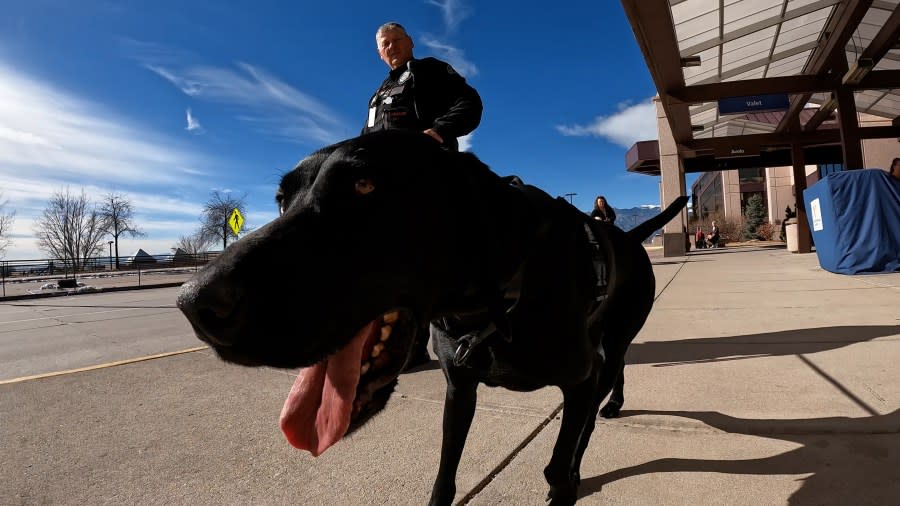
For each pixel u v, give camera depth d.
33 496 2.31
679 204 3.06
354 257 1.23
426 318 1.41
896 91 17.91
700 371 3.80
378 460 2.58
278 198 1.51
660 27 10.58
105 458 2.70
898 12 12.05
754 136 19.61
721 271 11.53
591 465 2.44
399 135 1.43
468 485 2.27
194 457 2.69
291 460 2.63
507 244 1.52
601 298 2.11
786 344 4.39
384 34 2.86
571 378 1.78
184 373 4.49
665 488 2.19
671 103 14.91
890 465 2.25
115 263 41.72
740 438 2.63
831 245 9.72
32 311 11.94
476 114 2.29
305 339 1.13
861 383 3.28
